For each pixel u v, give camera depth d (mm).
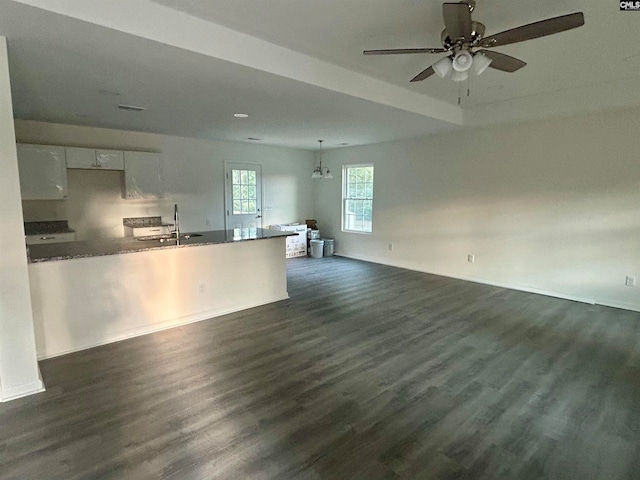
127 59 2697
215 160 6953
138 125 5328
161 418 2305
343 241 8086
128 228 5910
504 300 4820
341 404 2477
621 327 3863
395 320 4090
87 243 3873
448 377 2848
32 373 2602
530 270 5191
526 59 3271
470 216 5785
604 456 1994
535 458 1979
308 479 1825
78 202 5547
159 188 6059
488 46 2348
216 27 2646
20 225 2500
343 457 1979
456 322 4020
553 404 2488
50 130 5176
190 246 3873
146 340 3520
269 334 3684
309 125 5258
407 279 5969
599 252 4566
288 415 2350
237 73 2996
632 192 4266
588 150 4527
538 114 4551
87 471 1865
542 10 2420
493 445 2080
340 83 3529
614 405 2477
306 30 2729
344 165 7891
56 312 3164
